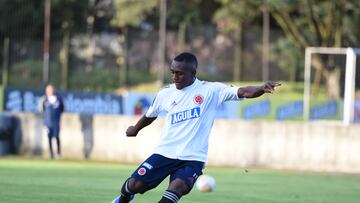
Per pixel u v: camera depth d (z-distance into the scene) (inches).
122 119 2534.5
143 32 3981.3
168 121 869.2
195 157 850.8
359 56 2925.7
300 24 4188.0
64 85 3818.9
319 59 3427.7
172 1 4655.5
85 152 2578.7
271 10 4156.0
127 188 868.0
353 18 4163.4
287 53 4013.3
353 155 2364.7
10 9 4212.6
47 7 3821.4
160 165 852.6
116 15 4613.7
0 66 3875.5
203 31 4037.9
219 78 4003.4
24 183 1635.1
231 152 2440.9
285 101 3331.7
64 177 1838.1
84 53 4001.0
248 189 1652.3
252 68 3969.0
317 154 2385.6
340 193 1624.0
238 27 4188.0
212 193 1518.2
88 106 3521.2
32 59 3742.6
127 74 3954.2
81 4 4517.7
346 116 2588.6
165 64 3991.1
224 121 2447.1
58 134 2506.2
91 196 1397.6
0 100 3503.9
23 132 2650.1
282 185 1792.6
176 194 820.6
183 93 868.6
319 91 3587.6
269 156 2416.3
